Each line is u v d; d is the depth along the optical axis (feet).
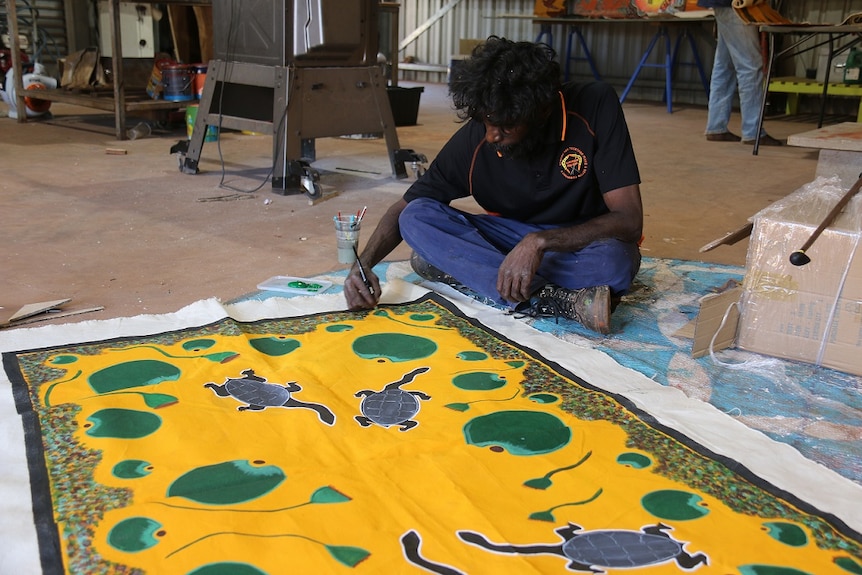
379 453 5.32
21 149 17.67
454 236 8.00
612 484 5.04
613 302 7.93
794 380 6.75
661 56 32.27
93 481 4.91
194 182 14.78
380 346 7.17
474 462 5.24
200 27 21.85
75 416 5.71
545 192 7.76
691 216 12.75
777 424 6.01
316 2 13.46
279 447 5.37
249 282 9.06
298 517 4.60
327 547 4.34
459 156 8.05
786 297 6.97
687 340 7.57
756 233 7.02
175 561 4.21
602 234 7.25
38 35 29.22
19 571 4.12
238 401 6.01
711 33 30.58
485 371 6.68
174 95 20.03
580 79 34.91
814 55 27.53
